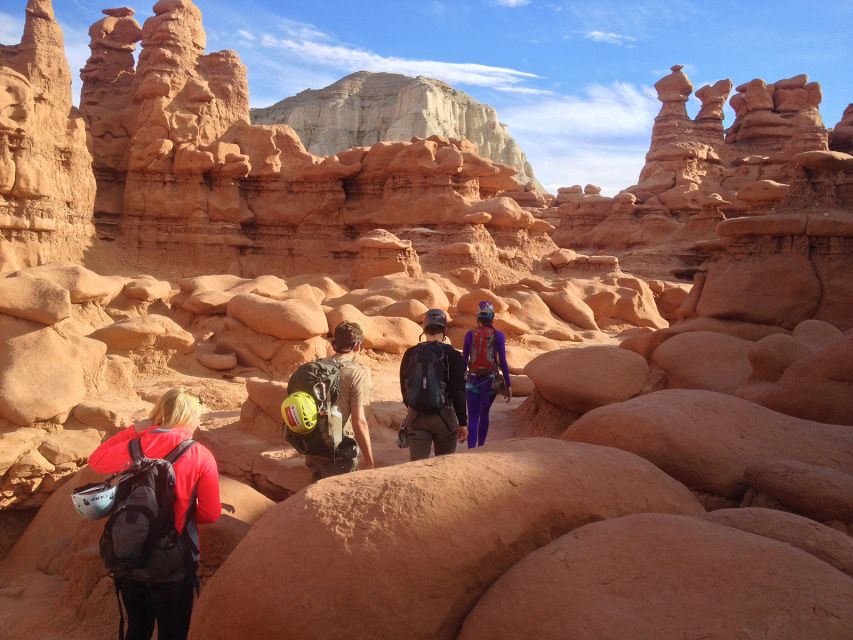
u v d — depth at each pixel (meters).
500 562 2.81
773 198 25.83
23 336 7.70
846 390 5.66
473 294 16.98
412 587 2.56
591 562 2.52
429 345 5.09
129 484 3.13
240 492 5.50
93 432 7.42
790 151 42.19
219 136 32.50
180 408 3.39
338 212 32.47
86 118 31.42
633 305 23.75
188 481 3.23
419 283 18.39
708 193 40.72
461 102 114.12
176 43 32.00
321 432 4.37
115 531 3.05
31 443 7.02
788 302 10.70
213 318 13.99
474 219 27.86
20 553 6.36
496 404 10.05
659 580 2.37
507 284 24.16
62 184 27.09
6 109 23.86
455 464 3.11
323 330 11.95
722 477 4.19
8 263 23.38
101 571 4.80
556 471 3.21
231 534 4.44
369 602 2.50
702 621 2.17
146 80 30.94
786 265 10.88
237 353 11.94
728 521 3.08
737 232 11.48
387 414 8.25
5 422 7.11
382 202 31.95
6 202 24.12
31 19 27.11
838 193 12.09
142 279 14.86
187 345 11.48
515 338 16.84
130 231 30.53
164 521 3.10
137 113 31.92
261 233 32.81
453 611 2.62
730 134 48.16
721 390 6.95
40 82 26.83
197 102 31.83
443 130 104.00
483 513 2.86
